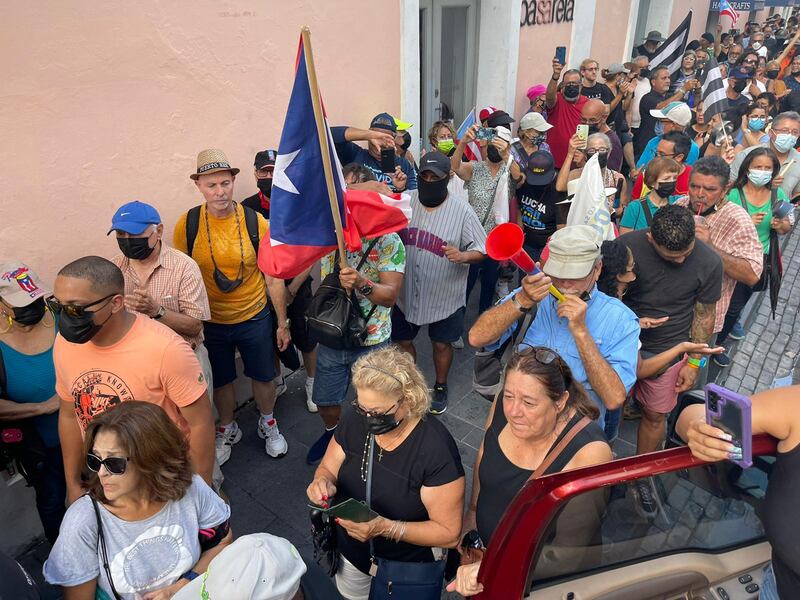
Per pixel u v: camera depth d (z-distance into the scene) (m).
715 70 6.02
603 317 2.57
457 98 6.92
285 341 3.75
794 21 17.72
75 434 2.49
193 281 3.07
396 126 4.68
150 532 1.85
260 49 3.89
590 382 2.47
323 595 1.75
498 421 2.16
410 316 4.15
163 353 2.26
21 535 3.20
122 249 2.88
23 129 2.89
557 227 4.66
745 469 1.59
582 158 4.73
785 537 1.33
